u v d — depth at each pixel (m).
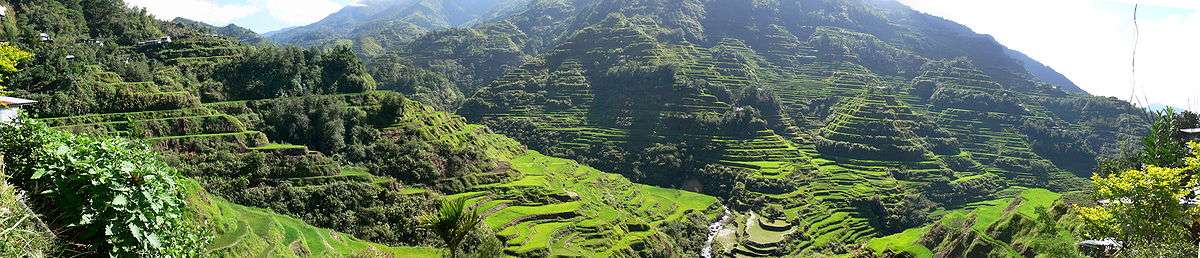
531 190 72.94
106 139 11.74
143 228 10.85
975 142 120.38
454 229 14.48
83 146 10.97
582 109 129.75
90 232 10.23
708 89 127.62
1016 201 60.41
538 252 56.41
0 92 31.19
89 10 99.38
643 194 91.12
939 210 91.94
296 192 58.50
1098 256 27.88
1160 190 20.03
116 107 66.75
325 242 47.91
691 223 81.19
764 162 101.88
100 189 10.27
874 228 83.06
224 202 47.19
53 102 62.44
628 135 115.12
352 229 56.75
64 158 10.63
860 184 95.38
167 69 83.25
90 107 65.12
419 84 150.50
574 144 114.50
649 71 131.25
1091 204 40.53
